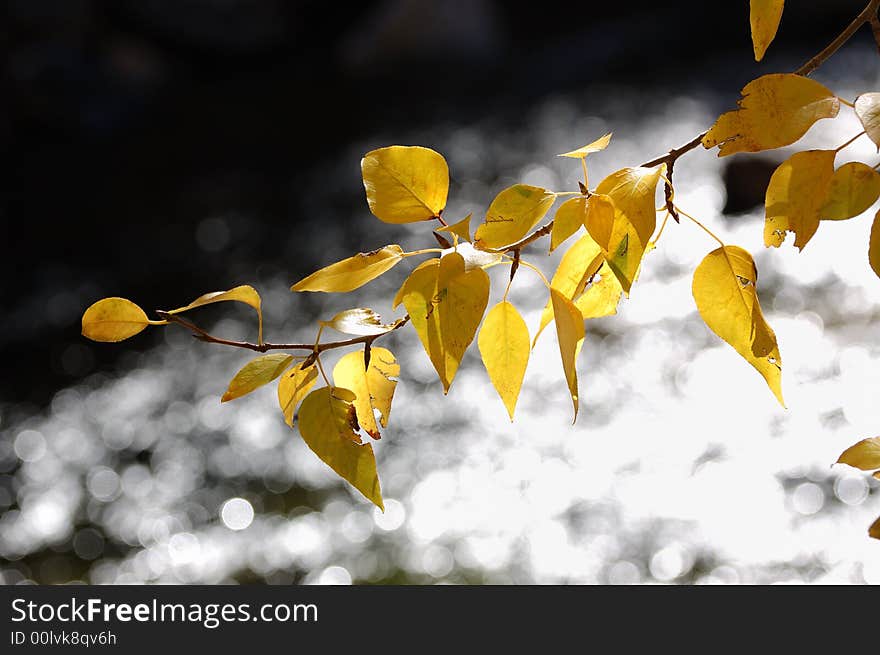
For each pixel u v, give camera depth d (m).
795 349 5.95
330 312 7.36
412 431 5.57
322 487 4.99
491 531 4.51
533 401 5.82
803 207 0.74
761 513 4.40
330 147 12.26
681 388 5.73
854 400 5.24
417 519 4.64
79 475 5.32
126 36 15.09
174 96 14.54
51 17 13.68
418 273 0.76
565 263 0.89
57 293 8.33
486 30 16.41
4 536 4.74
